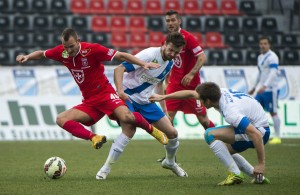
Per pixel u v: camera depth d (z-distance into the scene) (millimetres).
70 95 47281
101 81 22672
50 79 47344
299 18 64625
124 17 63375
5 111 45344
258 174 19562
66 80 47500
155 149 36969
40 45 59500
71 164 28391
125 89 23297
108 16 63344
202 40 62156
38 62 55375
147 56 22469
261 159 19344
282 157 31344
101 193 18469
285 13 65250
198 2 66062
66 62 22500
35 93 46969
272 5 65938
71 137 46188
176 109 30125
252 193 18250
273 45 62156
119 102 22484
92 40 60562
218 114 45969
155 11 65250
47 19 62219
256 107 19938
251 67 49438
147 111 23203
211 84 19359
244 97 19891
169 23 28609
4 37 59812
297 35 63156
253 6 66312
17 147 38562
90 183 20938
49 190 19172
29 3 63844
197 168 26406
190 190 19016
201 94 19344
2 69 46812
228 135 19891
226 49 60875
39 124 45656
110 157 22344
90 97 22750
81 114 22641
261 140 19047
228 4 66188
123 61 22344
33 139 45406
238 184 20203
